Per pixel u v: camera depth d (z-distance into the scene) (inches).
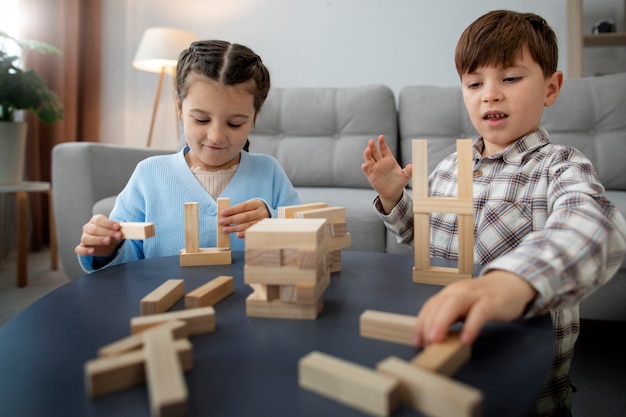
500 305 14.5
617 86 65.6
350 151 73.8
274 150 75.7
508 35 29.2
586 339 51.3
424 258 21.4
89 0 101.7
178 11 105.5
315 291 16.4
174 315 15.2
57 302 18.5
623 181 63.8
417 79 99.0
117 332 15.4
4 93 71.7
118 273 22.9
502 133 31.0
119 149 63.7
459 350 12.9
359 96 75.4
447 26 97.0
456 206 20.7
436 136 72.6
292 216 23.9
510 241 29.4
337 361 11.8
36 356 13.6
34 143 94.6
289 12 102.1
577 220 18.3
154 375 10.7
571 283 16.4
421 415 10.5
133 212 36.6
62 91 96.4
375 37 99.6
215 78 30.1
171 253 34.8
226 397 11.2
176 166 37.1
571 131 66.9
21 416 10.5
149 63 96.1
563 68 93.7
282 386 11.8
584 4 95.9
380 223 52.1
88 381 11.2
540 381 12.1
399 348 14.0
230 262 24.9
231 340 14.7
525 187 29.9
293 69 103.1
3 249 91.5
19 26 91.7
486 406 11.0
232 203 36.8
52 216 81.4
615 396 39.3
